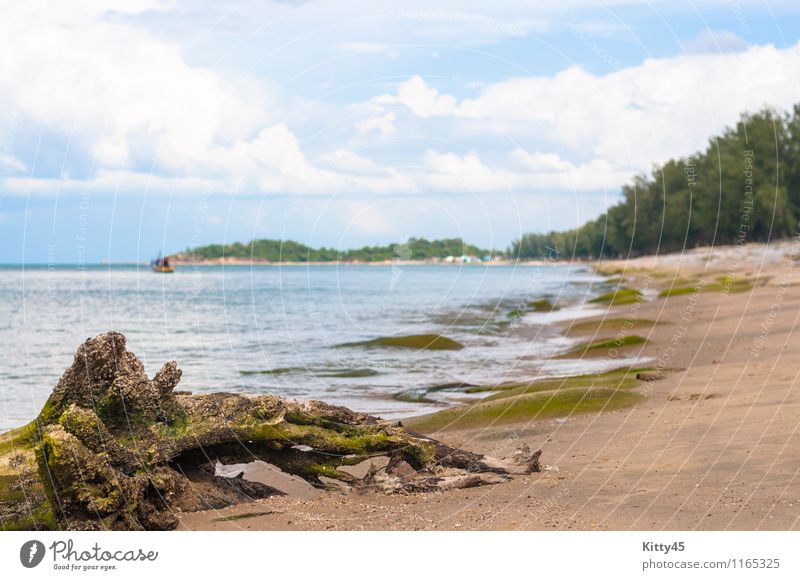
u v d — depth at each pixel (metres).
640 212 110.06
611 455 11.94
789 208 85.94
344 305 54.28
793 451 10.88
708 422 13.46
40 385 22.45
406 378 22.91
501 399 17.11
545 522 8.98
